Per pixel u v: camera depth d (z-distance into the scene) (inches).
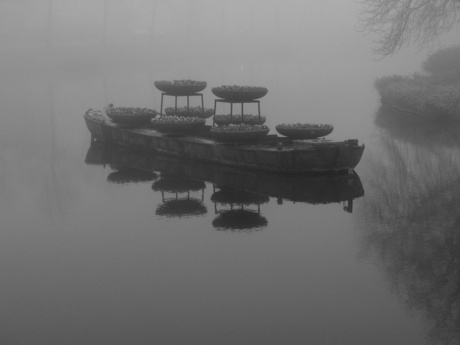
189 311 343.3
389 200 538.9
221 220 494.3
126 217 508.1
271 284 376.2
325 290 366.6
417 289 365.4
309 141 661.3
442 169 644.7
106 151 782.5
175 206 534.3
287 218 497.0
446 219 485.4
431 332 316.8
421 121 979.9
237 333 318.7
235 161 661.3
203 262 411.5
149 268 403.5
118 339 314.5
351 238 450.3
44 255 430.9
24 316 341.1
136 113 789.9
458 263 399.5
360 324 326.0
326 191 570.6
